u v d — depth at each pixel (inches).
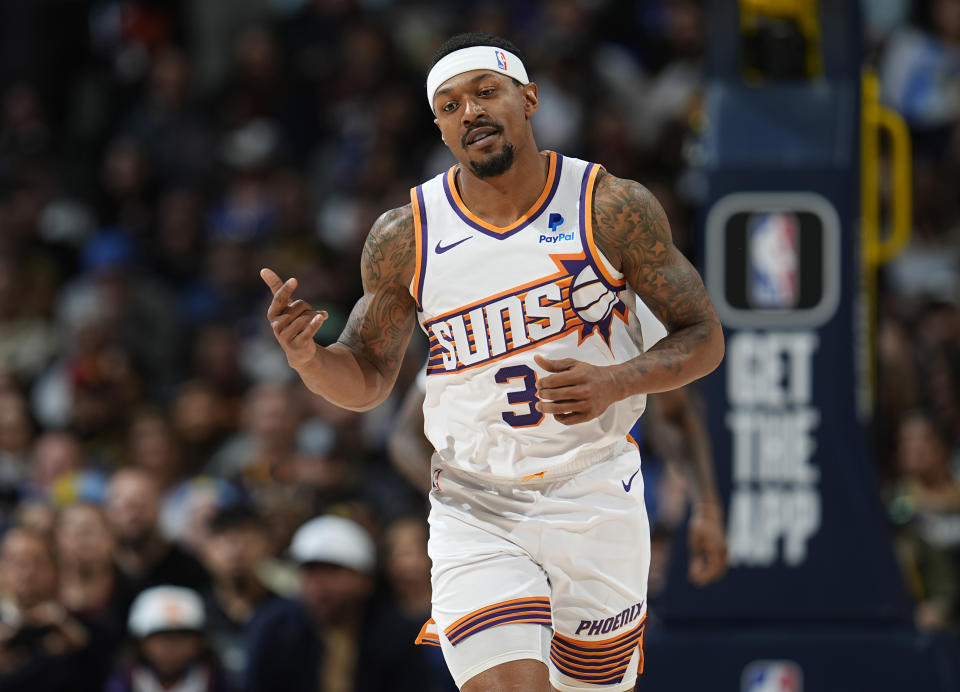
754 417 752.3
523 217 481.4
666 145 1470.2
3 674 867.4
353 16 1720.0
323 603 871.7
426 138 1599.4
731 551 751.1
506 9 1720.0
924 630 744.3
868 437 768.3
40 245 1581.0
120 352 1369.3
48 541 918.4
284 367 1346.0
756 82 794.2
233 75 1736.0
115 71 1813.5
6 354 1440.7
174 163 1641.2
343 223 1521.9
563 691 530.3
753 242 749.3
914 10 1658.5
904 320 1282.0
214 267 1478.8
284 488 1099.3
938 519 995.3
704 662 743.1
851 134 749.3
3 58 1835.6
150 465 1157.7
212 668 877.2
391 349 511.8
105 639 904.3
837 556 745.6
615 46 1676.9
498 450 494.6
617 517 503.5
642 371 461.1
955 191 1476.4
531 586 494.0
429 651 950.4
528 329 480.4
